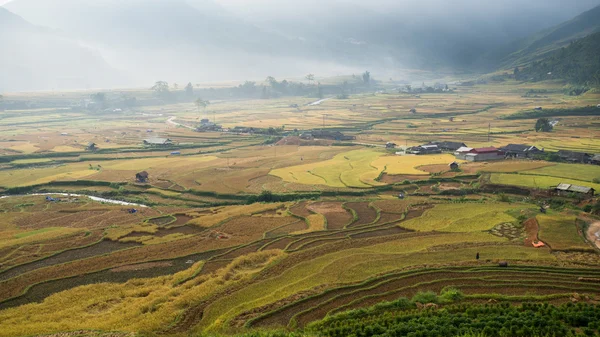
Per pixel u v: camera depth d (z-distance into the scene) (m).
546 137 195.88
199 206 115.88
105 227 92.94
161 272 69.75
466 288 58.03
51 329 50.12
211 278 65.56
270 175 141.75
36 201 117.12
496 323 46.16
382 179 133.62
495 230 85.38
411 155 169.12
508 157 158.25
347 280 62.50
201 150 191.75
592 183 115.62
